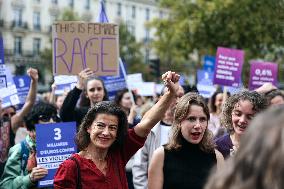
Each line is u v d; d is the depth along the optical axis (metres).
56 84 7.05
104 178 3.13
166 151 3.41
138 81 10.59
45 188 3.97
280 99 4.98
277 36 23.06
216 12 22.33
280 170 1.25
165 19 25.27
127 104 6.96
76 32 5.54
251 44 22.80
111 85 7.36
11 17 53.84
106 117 3.19
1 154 4.84
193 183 3.31
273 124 1.29
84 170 3.11
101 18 6.83
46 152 3.95
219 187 1.35
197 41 23.50
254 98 3.55
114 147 3.31
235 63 7.12
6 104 6.02
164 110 3.38
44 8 55.94
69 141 4.00
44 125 3.96
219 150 3.74
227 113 3.75
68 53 5.52
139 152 4.73
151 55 61.38
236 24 22.28
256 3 22.36
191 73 36.84
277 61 25.33
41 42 56.16
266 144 1.28
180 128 3.41
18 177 3.93
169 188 3.37
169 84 3.37
